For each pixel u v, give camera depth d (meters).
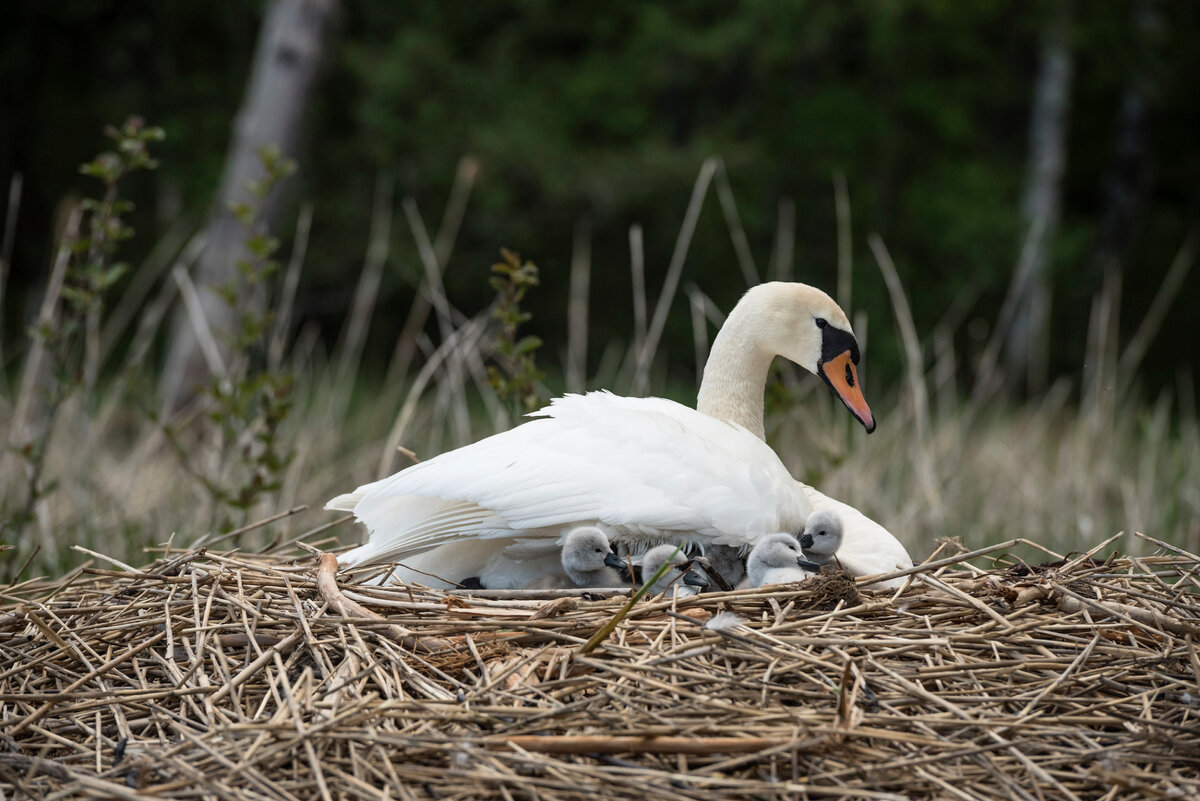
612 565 6.88
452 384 11.73
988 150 33.09
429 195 29.23
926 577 6.68
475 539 7.48
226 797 5.19
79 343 10.98
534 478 6.97
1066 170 36.69
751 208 29.67
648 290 30.19
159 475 12.82
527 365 10.03
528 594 6.83
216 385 10.33
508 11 31.47
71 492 11.46
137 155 10.16
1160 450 13.59
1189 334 33.59
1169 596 6.80
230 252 18.03
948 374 13.74
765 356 8.77
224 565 7.26
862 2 29.20
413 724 5.62
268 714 5.89
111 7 32.00
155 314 12.48
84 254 10.39
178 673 6.15
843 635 6.14
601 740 5.33
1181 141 35.88
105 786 5.25
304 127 18.61
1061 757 5.47
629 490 7.00
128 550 9.93
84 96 32.78
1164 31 31.14
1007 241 29.62
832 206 30.59
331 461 12.99
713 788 5.22
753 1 28.41
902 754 5.44
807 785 5.29
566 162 28.16
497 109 29.27
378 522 7.54
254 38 32.78
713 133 29.33
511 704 5.71
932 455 12.17
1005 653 6.20
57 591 7.48
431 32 30.36
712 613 6.39
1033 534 11.78
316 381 15.67
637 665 5.80
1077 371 31.52
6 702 6.14
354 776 5.30
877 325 29.36
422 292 13.83
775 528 7.15
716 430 7.53
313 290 29.47
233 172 18.23
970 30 31.45
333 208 29.12
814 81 31.42
